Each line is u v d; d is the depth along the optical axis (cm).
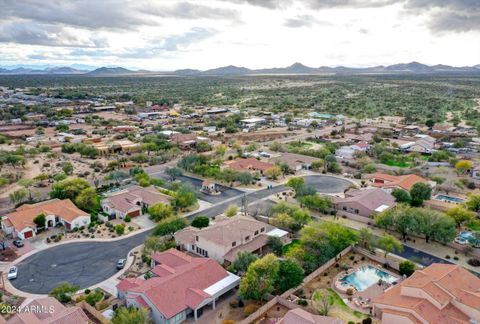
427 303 6788
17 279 8688
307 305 7600
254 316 7194
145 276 8512
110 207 12425
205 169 16675
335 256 9319
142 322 6612
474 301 6775
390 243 9356
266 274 7719
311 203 12412
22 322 6444
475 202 12131
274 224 11312
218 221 11281
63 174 15825
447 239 9956
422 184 13062
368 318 6994
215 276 8131
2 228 11262
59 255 9794
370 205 12069
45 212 11500
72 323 6550
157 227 10600
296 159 18188
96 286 8406
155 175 16900
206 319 7269
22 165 18050
